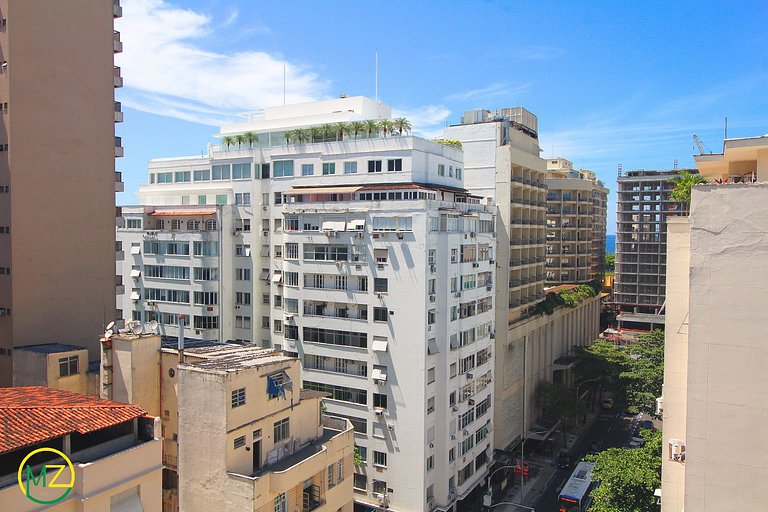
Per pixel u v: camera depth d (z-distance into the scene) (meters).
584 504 57.94
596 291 104.44
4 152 44.31
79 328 48.12
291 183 61.53
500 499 61.94
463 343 55.78
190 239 63.38
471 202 65.50
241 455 32.31
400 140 55.66
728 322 19.61
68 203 47.66
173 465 37.38
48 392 29.11
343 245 53.16
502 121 72.88
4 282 44.28
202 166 68.00
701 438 20.14
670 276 24.06
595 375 85.19
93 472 23.66
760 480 19.34
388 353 50.78
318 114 68.88
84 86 49.03
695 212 19.91
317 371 54.22
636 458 45.19
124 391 36.66
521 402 74.75
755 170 25.88
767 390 19.17
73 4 48.25
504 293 67.81
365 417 51.84
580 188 106.00
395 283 50.41
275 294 61.22
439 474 51.72
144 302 66.56
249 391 32.78
